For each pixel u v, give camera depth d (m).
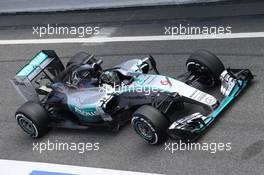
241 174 14.92
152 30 25.55
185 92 16.89
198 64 18.56
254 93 18.42
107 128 18.55
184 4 27.06
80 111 18.67
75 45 26.38
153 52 23.48
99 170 16.73
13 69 25.48
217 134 16.88
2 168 18.11
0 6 32.69
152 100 17.50
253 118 17.19
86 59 20.59
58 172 17.19
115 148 17.61
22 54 26.95
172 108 17.95
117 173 16.38
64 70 20.62
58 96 19.67
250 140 16.23
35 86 21.62
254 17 24.03
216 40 23.06
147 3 28.08
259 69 19.92
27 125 19.36
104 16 28.67
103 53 24.69
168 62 22.22
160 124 16.28
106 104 17.72
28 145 19.17
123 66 19.38
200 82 19.28
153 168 16.16
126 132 18.30
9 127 20.61
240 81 18.02
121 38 25.70
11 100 22.55
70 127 19.14
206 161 15.80
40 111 18.89
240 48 21.89
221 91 17.75
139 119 16.53
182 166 15.88
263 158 15.33
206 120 16.33
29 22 30.61
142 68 19.55
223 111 17.88
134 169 16.34
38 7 31.47
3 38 29.28
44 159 18.03
